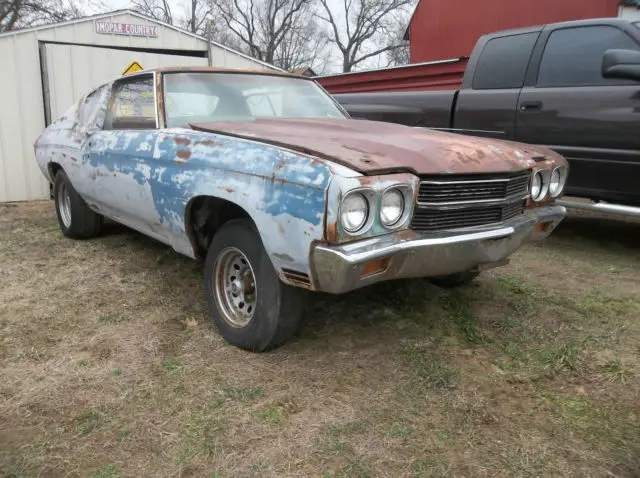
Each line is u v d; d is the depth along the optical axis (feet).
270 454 7.40
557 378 9.44
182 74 13.23
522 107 17.06
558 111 16.24
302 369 9.59
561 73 16.56
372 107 21.22
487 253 9.63
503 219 9.96
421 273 9.12
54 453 7.42
